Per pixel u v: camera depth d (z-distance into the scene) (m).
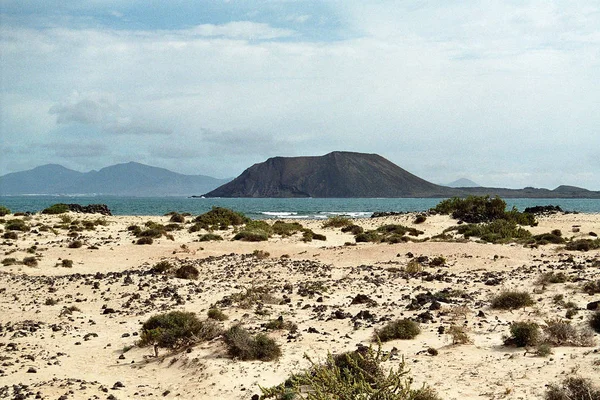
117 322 20.69
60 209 78.56
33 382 13.56
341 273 31.52
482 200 65.88
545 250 38.94
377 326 17.86
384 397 8.75
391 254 38.31
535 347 14.29
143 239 45.97
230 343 15.23
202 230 57.12
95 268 35.38
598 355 12.90
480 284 26.28
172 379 13.90
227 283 28.30
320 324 18.52
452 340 15.68
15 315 22.19
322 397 8.72
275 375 13.20
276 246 45.59
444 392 11.12
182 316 17.86
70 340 18.28
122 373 14.77
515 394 10.73
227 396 12.11
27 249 40.88
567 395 10.19
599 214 77.94
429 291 24.73
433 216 67.25
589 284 22.36
